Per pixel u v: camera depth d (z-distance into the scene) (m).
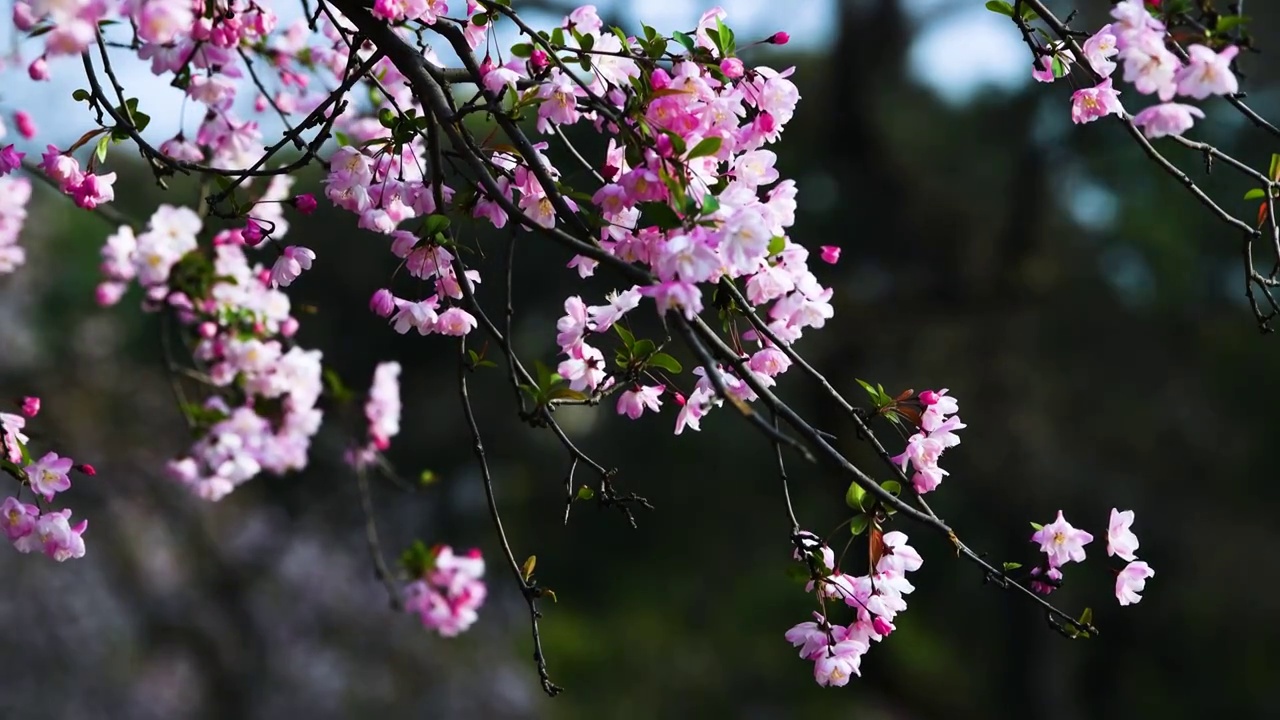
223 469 3.29
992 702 12.66
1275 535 12.23
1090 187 12.47
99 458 8.09
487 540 14.97
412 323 2.20
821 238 11.64
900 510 1.91
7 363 9.33
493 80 2.13
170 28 1.80
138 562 8.87
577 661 13.88
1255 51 1.90
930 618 13.88
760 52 9.51
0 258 3.12
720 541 15.55
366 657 10.16
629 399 2.23
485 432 15.12
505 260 2.14
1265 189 2.11
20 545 2.42
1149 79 1.87
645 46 2.09
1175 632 12.45
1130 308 12.11
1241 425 12.19
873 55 11.63
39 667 8.44
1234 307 12.70
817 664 2.11
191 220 3.17
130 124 2.27
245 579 9.38
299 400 3.42
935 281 11.43
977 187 11.66
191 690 8.92
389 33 2.14
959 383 11.13
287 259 2.25
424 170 2.45
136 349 10.85
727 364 2.06
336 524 10.60
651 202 1.92
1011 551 11.52
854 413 2.14
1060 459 11.22
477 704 10.64
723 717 13.60
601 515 15.65
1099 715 12.73
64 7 1.73
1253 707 12.39
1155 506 11.75
